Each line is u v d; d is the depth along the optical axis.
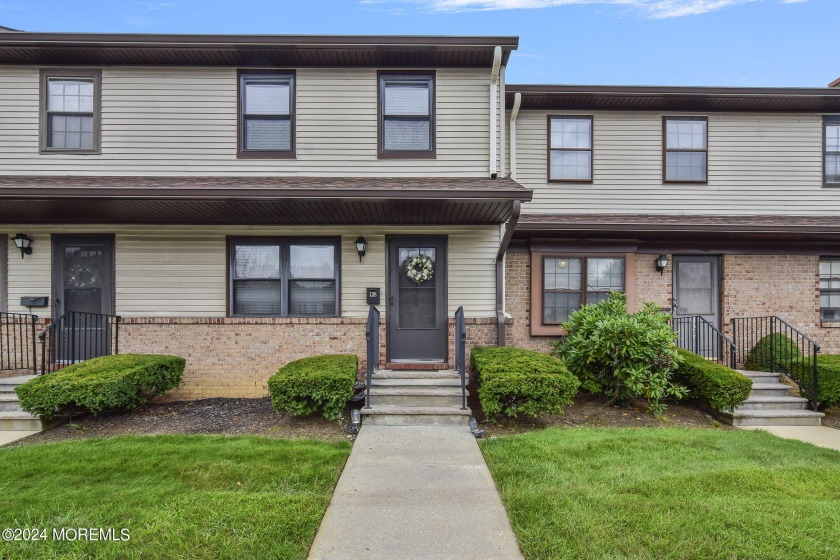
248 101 7.65
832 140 9.25
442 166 7.63
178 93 7.57
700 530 3.20
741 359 8.68
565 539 3.12
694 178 9.14
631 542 3.06
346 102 7.64
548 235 8.55
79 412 6.12
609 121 9.12
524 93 8.60
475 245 7.68
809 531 3.18
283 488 3.96
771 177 9.13
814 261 8.86
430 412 5.97
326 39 7.18
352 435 5.61
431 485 4.05
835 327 8.73
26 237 7.38
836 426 6.48
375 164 7.61
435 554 3.00
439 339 7.64
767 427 6.41
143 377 6.21
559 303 8.66
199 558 2.91
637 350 6.42
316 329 7.49
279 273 7.68
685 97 8.80
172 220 7.38
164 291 7.54
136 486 3.97
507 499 3.73
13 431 5.82
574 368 6.82
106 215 7.03
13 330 7.28
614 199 9.05
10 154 7.46
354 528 3.32
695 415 6.77
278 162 7.58
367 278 7.61
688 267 8.91
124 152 7.51
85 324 7.16
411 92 7.71
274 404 5.83
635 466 4.41
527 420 6.21
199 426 5.95
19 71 7.50
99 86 7.52
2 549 2.99
